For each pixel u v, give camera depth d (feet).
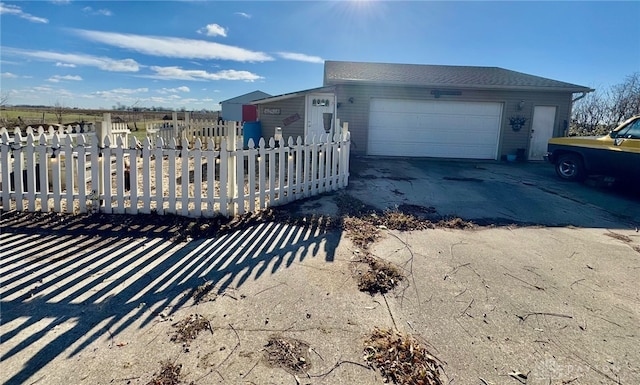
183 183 15.62
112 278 10.33
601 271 11.88
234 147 16.17
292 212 17.29
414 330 8.34
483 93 41.34
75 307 8.78
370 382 6.68
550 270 11.87
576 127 60.18
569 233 15.97
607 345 7.95
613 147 25.12
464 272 11.50
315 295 9.77
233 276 10.73
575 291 10.43
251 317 8.64
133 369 6.80
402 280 10.81
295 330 8.18
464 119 42.01
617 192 25.26
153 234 13.87
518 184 27.55
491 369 7.12
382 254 12.76
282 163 18.33
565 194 24.31
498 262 12.40
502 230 16.16
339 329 8.28
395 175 29.91
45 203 15.61
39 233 13.57
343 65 50.14
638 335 8.34
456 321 8.74
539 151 42.60
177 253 12.27
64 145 15.35
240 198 16.28
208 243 13.26
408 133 42.24
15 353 7.08
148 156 15.49
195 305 9.09
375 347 7.65
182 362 7.04
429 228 16.05
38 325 8.00
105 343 7.50
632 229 16.79
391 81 40.32
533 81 43.19
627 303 9.82
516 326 8.60
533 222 17.56
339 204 18.98
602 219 18.43
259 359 7.20
